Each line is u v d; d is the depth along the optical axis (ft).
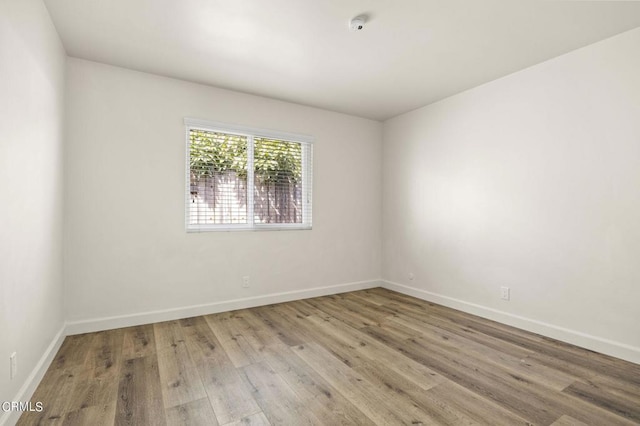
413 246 13.48
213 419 5.36
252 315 10.80
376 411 5.58
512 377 6.75
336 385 6.43
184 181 10.47
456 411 5.58
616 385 6.45
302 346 8.31
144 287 9.87
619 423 5.29
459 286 11.55
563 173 8.75
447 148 12.03
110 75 9.39
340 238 13.96
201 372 6.92
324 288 13.50
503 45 8.32
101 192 9.26
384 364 7.33
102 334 8.98
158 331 9.26
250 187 11.82
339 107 13.19
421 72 9.93
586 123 8.29
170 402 5.82
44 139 6.81
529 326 9.44
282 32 7.75
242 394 6.09
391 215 14.62
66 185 8.80
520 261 9.71
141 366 7.16
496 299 10.36
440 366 7.23
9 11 4.99
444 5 6.72
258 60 9.17
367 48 8.50
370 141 14.80
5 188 4.90
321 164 13.43
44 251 6.87
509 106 10.04
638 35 7.45
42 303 6.72
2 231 4.80
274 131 12.16
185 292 10.51
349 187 14.20
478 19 7.20
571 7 6.73
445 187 12.10
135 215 9.73
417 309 11.59
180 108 10.41
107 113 9.35
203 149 10.98
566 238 8.68
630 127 7.55
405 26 7.50
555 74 8.93
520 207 9.73
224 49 8.55
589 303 8.23
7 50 4.92
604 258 7.97
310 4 6.70
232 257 11.35
